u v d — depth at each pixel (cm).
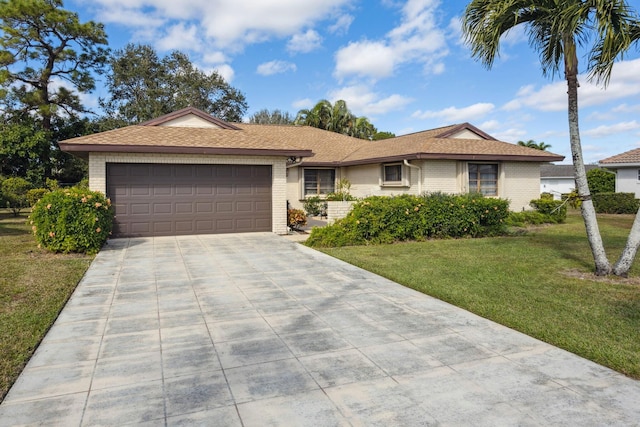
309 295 597
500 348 403
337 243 1085
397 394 312
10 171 2462
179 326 466
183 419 277
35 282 660
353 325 470
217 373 348
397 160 1538
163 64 3878
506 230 1299
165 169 1177
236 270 762
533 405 296
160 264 811
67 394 312
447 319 491
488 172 1634
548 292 614
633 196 2102
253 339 427
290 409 291
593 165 3978
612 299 577
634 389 321
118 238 1140
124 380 335
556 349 401
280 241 1109
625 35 646
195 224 1211
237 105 4122
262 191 1272
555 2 684
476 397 308
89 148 1069
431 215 1203
